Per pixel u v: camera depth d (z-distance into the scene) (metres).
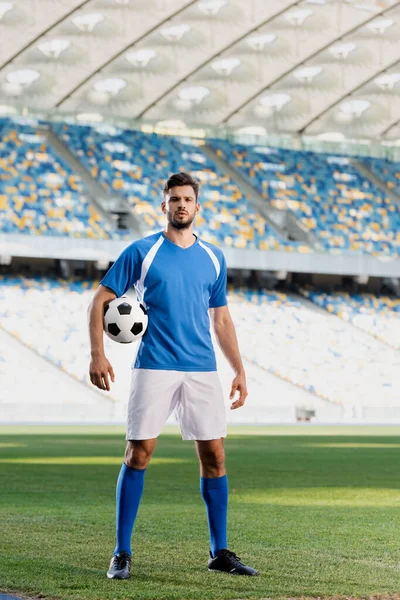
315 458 15.83
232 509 8.11
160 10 33.56
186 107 43.62
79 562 5.11
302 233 46.62
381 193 49.97
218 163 48.12
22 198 42.03
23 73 39.28
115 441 21.03
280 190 47.94
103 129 46.62
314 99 43.47
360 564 5.09
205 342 5.13
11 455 16.25
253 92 42.16
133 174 45.22
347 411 36.97
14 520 7.10
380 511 7.95
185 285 5.11
